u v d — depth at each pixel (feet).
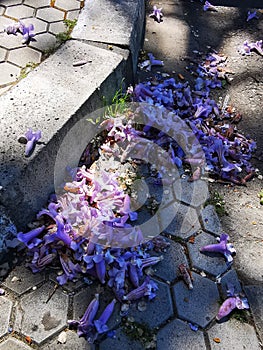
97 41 2.97
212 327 2.06
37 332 1.96
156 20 3.92
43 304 2.05
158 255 2.29
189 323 2.05
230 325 2.07
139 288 2.09
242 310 2.13
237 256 2.35
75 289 2.11
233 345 2.01
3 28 3.07
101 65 2.77
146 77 3.32
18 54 2.87
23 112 2.40
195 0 4.26
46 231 2.26
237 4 4.27
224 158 2.76
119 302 2.08
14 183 2.13
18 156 2.20
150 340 1.98
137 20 3.33
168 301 2.11
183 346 1.98
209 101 3.14
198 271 2.26
